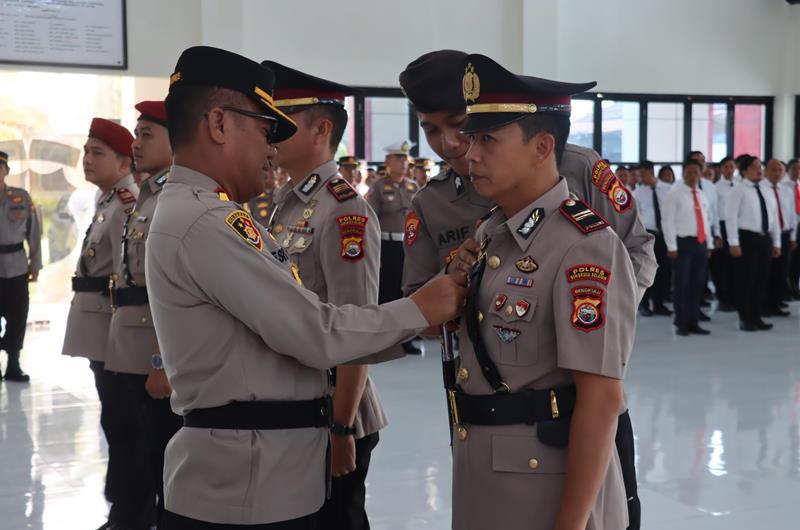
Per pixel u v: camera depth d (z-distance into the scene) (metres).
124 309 2.94
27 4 8.34
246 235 1.57
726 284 9.24
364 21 9.96
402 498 3.59
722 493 3.63
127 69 8.77
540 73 10.59
